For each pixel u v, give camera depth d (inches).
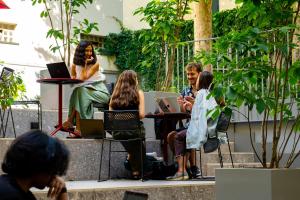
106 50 785.6
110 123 307.7
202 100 309.1
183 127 333.1
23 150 97.6
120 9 802.2
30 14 684.1
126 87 313.3
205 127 306.7
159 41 493.7
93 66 359.3
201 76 315.0
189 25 688.4
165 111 331.9
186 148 313.0
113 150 336.8
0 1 418.6
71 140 319.6
